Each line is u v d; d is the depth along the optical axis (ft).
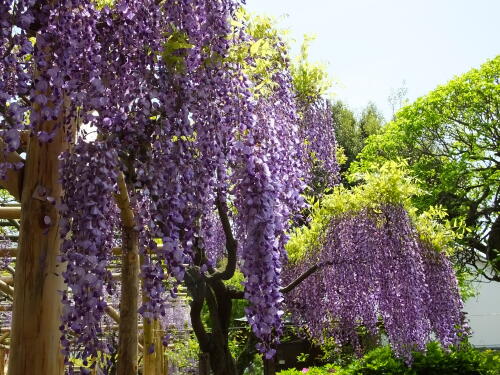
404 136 49.44
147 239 8.54
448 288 22.15
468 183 47.44
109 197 8.43
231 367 16.62
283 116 12.79
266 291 8.58
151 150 8.89
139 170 8.62
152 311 8.31
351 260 19.60
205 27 9.64
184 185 8.92
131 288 13.05
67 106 8.95
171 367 29.96
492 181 45.93
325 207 20.17
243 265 8.72
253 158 9.25
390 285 19.67
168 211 8.45
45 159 9.69
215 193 10.09
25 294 9.46
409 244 19.99
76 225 7.64
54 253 9.63
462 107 47.62
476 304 70.13
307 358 34.24
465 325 24.80
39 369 9.34
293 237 20.24
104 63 9.05
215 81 9.68
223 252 17.43
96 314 7.50
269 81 11.90
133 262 12.98
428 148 49.47
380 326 24.26
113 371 16.20
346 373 26.32
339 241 19.90
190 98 9.20
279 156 10.60
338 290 19.76
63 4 7.95
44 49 7.84
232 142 9.70
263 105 11.17
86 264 7.44
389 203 20.30
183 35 9.47
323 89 18.34
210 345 16.30
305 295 20.20
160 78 9.16
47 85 7.75
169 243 8.27
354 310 19.83
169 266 8.30
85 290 7.38
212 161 9.46
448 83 48.06
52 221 9.64
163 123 8.87
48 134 7.95
